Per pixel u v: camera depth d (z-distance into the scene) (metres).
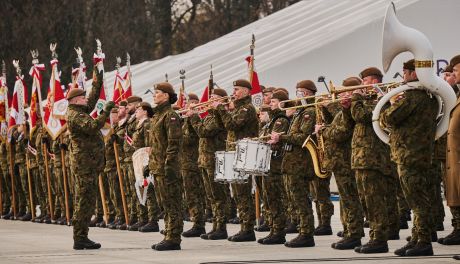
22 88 36.69
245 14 94.25
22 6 79.56
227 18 94.88
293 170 22.73
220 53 44.22
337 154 21.92
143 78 48.88
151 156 22.58
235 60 41.38
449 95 19.12
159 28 92.31
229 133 24.75
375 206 20.66
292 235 26.31
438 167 22.92
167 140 22.36
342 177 21.91
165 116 22.25
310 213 22.80
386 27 19.20
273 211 23.81
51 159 34.25
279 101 23.88
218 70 41.28
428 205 19.36
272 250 22.17
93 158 23.30
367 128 20.64
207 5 96.31
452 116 21.05
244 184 24.61
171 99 22.48
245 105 24.56
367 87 20.91
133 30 89.38
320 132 22.06
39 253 22.52
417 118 19.08
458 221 21.81
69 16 81.25
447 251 20.50
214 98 26.83
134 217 30.58
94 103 24.88
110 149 31.00
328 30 37.56
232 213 31.78
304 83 23.64
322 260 19.64
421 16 35.75
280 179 23.72
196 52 50.38
